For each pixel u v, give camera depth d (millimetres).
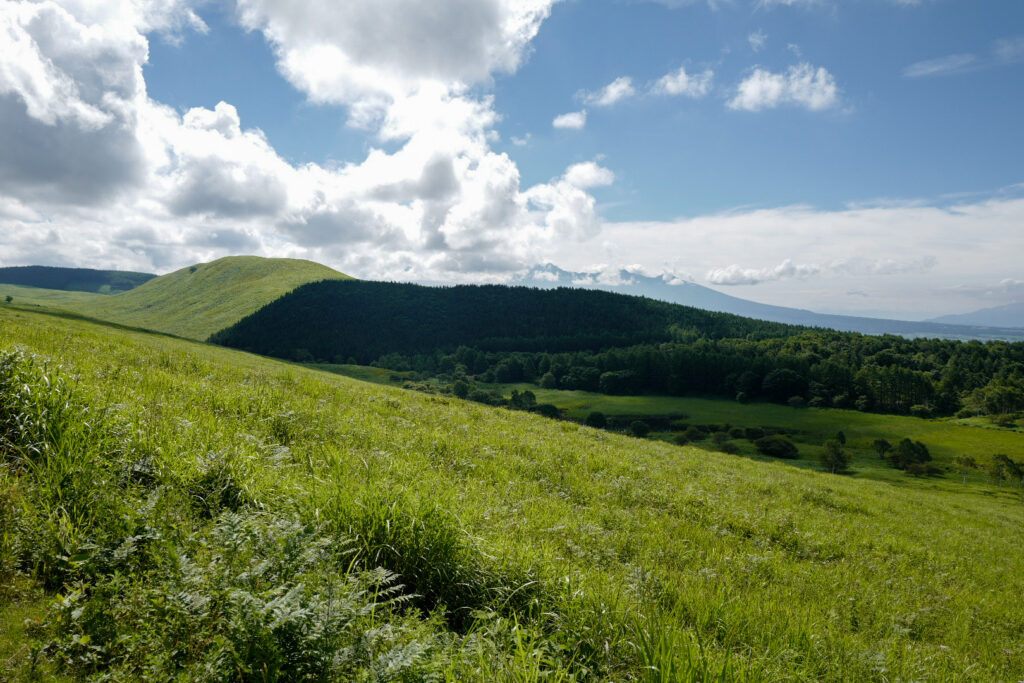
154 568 3627
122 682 2783
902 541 15391
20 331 14352
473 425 18188
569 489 11852
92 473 4820
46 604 3365
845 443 151875
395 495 5523
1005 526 30453
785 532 12469
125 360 13672
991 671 6852
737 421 169625
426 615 4531
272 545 3879
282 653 2926
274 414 10148
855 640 6121
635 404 188625
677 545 8961
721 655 4344
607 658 4102
